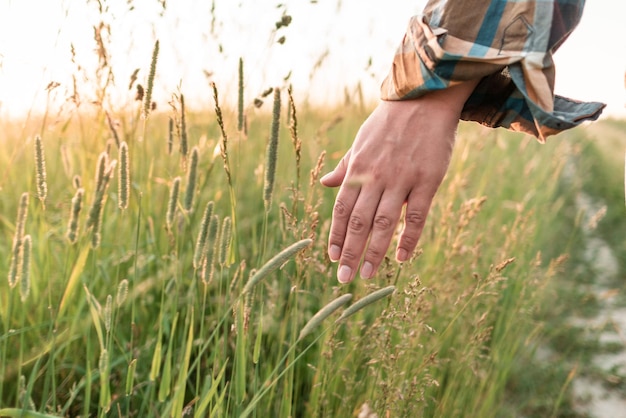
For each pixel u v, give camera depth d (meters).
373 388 0.94
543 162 3.19
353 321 1.11
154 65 0.84
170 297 1.02
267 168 0.76
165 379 0.75
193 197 0.83
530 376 1.52
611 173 4.69
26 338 1.04
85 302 1.03
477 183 2.38
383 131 0.64
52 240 1.16
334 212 0.65
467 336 1.26
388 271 0.89
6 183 1.32
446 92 0.64
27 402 0.67
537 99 0.65
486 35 0.64
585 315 2.04
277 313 1.08
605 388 1.60
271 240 1.22
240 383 0.76
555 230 2.83
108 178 0.72
